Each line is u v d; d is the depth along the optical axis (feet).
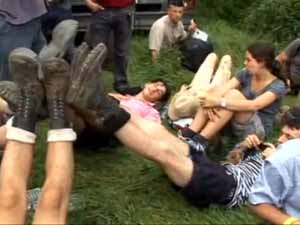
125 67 13.10
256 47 10.36
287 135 8.35
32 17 11.01
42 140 10.30
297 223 7.33
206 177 8.58
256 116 10.21
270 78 10.48
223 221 8.38
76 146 10.37
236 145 9.90
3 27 10.83
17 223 7.75
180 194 9.02
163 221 8.46
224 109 9.82
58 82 8.04
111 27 12.80
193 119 10.55
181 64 14.42
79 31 15.67
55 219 7.60
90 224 8.36
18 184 7.93
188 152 8.89
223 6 19.11
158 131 8.89
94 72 8.11
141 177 9.57
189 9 16.48
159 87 11.47
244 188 8.71
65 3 13.23
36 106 8.14
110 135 9.96
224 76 11.66
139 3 16.70
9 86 8.76
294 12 16.93
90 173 9.73
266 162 7.62
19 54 7.97
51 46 9.91
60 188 7.78
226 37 16.78
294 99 12.67
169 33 14.73
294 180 7.52
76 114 9.13
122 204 8.77
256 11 17.63
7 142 8.18
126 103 11.07
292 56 12.80
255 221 8.24
